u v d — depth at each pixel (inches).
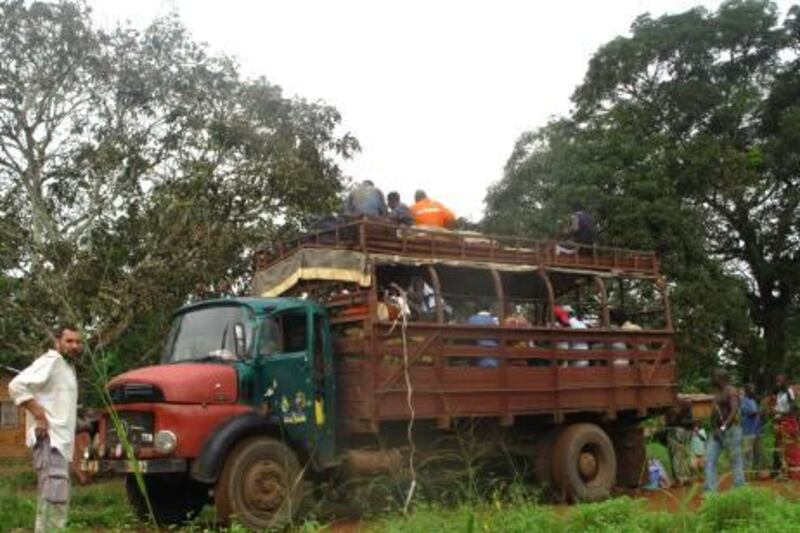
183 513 436.8
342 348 444.5
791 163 1141.1
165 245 738.2
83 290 721.0
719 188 1074.1
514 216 1008.2
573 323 527.2
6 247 722.2
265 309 425.4
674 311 948.6
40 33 759.1
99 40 772.0
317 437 426.6
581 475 508.1
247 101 812.6
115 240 751.1
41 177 764.6
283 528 384.5
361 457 431.8
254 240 763.4
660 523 313.0
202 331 433.4
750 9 1163.9
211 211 774.5
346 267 438.0
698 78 1184.2
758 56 1203.2
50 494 298.8
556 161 1011.9
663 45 1156.5
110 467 396.5
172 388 386.9
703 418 675.4
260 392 412.5
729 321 1006.4
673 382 571.2
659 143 1058.7
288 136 820.6
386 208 516.4
